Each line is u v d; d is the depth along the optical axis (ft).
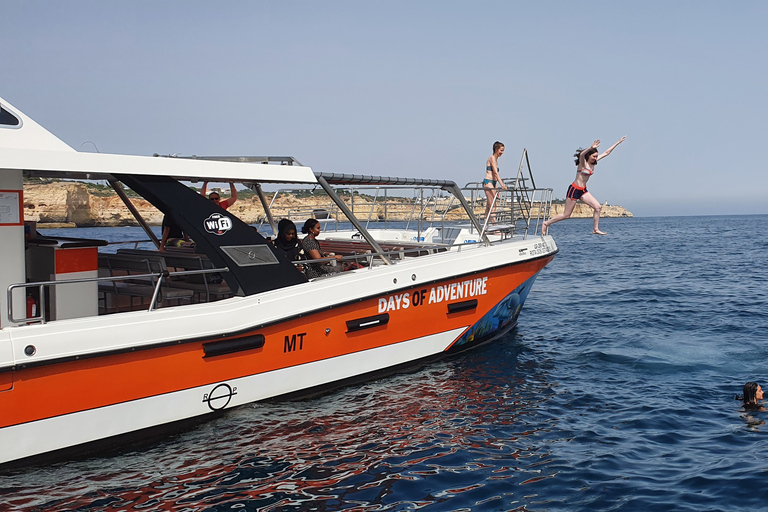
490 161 34.30
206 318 19.19
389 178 25.30
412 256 28.86
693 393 23.97
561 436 19.79
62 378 16.63
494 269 28.30
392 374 25.36
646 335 34.58
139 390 18.11
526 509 15.21
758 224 351.46
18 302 17.31
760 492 15.79
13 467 16.29
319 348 22.26
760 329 35.88
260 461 17.60
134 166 18.35
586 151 30.45
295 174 22.00
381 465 17.54
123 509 14.89
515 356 29.32
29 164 16.25
